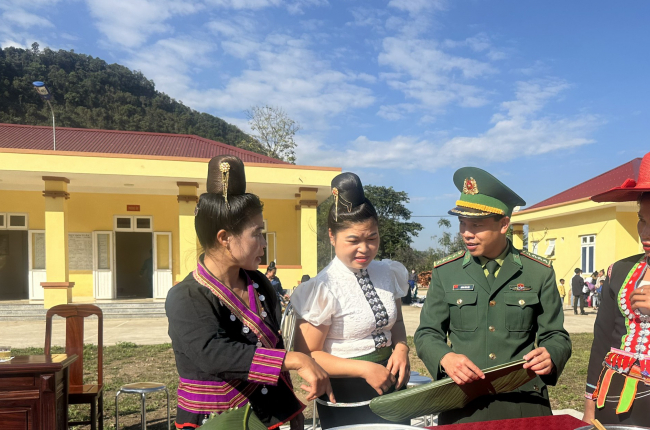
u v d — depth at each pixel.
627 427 1.25
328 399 1.78
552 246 19.73
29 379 2.77
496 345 1.91
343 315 1.78
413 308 16.08
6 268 16.81
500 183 1.89
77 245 14.85
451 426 1.44
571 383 5.75
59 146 17.03
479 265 2.02
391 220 29.52
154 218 15.40
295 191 15.16
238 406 1.37
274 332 1.52
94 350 7.72
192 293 1.36
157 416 4.46
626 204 15.07
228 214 1.38
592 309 16.36
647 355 1.63
